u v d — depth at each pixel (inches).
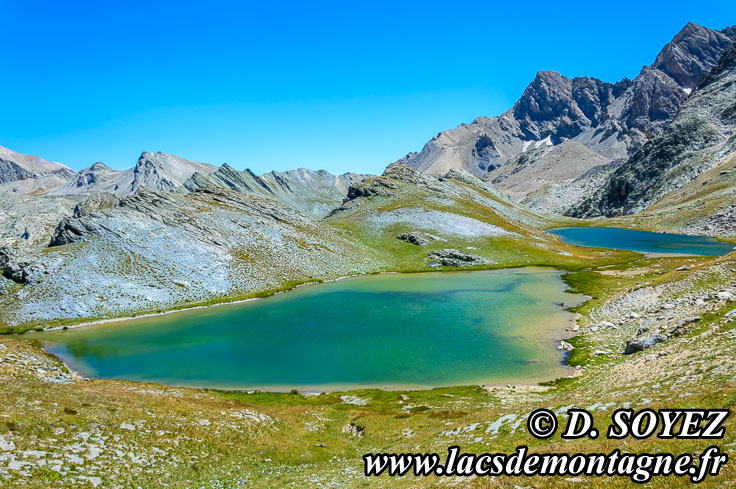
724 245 6274.6
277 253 5423.2
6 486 668.1
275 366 2290.8
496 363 2164.1
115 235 4564.5
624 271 4562.0
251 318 3326.8
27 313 3395.7
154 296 3878.0
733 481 469.7
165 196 5984.3
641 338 1873.8
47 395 1104.8
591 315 2876.5
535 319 2960.1
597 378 1611.7
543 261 5851.4
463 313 3218.5
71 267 3964.1
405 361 2268.7
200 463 998.4
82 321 3339.1
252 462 1074.7
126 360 2449.6
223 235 5354.3
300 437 1311.5
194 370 2267.5
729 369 985.5
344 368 2219.5
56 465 785.6
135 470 878.4
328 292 4308.6
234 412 1408.7
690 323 1679.4
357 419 1496.1
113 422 1043.3
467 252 6353.3
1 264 4264.3
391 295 4037.9
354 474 975.6
